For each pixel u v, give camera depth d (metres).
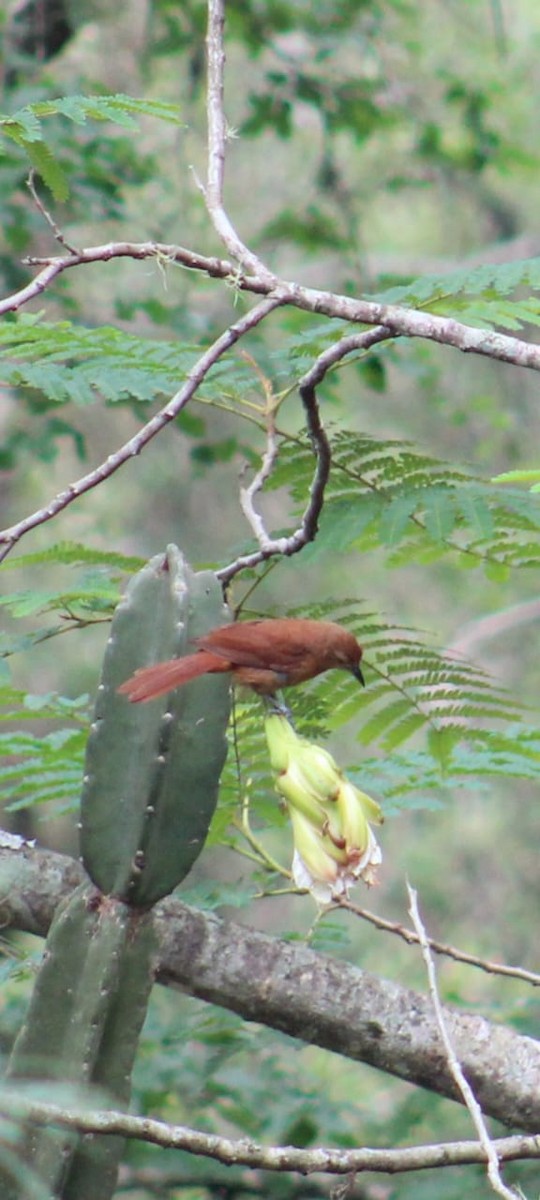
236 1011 7.66
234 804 8.12
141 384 8.11
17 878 7.61
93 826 6.62
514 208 25.92
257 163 25.59
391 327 6.82
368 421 25.23
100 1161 6.37
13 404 19.64
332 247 21.14
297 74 20.38
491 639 24.58
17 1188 6.23
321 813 6.18
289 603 8.46
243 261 6.90
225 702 6.69
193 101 20.84
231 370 8.67
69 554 7.77
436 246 26.50
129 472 25.02
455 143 23.84
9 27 19.39
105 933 6.55
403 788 8.73
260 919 22.98
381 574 25.16
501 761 8.50
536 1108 7.57
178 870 6.61
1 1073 6.65
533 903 23.84
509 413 23.83
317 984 7.63
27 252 18.75
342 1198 6.45
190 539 25.25
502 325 8.16
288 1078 11.77
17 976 8.04
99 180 17.08
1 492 24.20
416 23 23.25
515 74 25.03
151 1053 10.97
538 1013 11.38
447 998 11.43
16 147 14.91
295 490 8.26
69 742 8.04
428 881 24.06
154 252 6.52
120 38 22.09
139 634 6.72
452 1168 10.32
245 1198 10.80
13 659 21.78
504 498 8.09
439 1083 7.66
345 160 24.52
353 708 8.16
